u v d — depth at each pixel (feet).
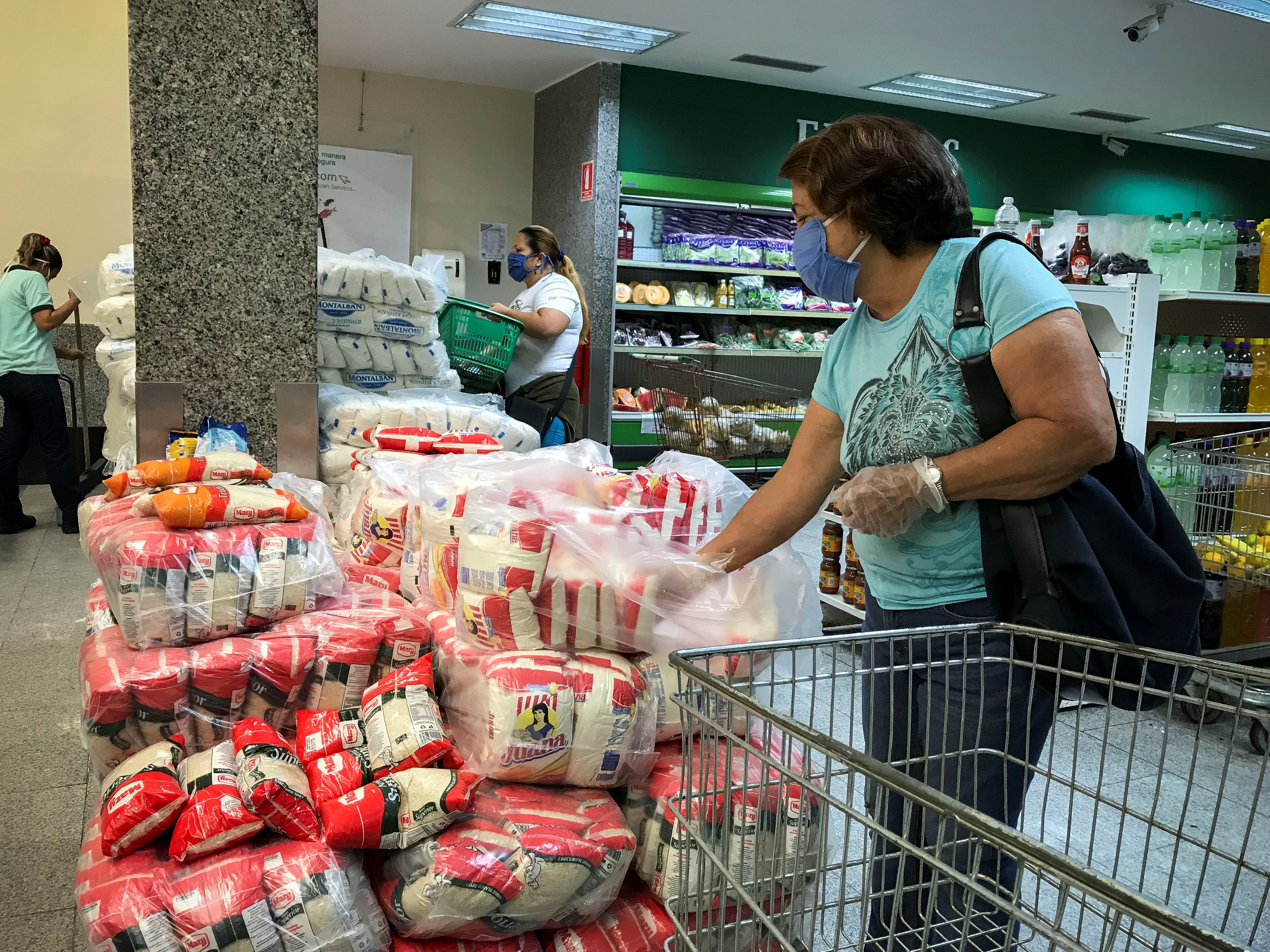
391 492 6.08
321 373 8.92
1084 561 4.14
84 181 21.52
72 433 21.89
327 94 22.89
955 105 24.97
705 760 3.69
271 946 3.83
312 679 4.91
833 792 5.95
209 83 6.59
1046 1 16.83
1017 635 4.28
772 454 20.71
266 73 6.73
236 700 4.75
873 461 4.75
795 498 5.02
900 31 18.72
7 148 21.02
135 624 4.71
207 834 3.94
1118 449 4.55
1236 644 11.47
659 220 23.95
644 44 20.29
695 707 3.65
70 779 8.10
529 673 4.21
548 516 4.42
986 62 20.71
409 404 8.05
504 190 25.18
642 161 22.49
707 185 23.20
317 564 5.14
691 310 24.07
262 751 4.29
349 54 21.63
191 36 6.51
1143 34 17.25
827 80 22.86
